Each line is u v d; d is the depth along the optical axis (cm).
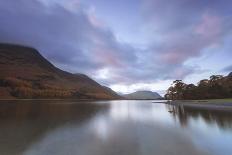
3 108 6150
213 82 14550
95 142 1683
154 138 1852
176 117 3834
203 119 3341
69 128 2477
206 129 2361
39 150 1441
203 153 1358
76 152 1388
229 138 1825
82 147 1517
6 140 1773
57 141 1730
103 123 2969
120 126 2664
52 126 2628
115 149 1463
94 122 3081
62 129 2397
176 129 2391
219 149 1454
